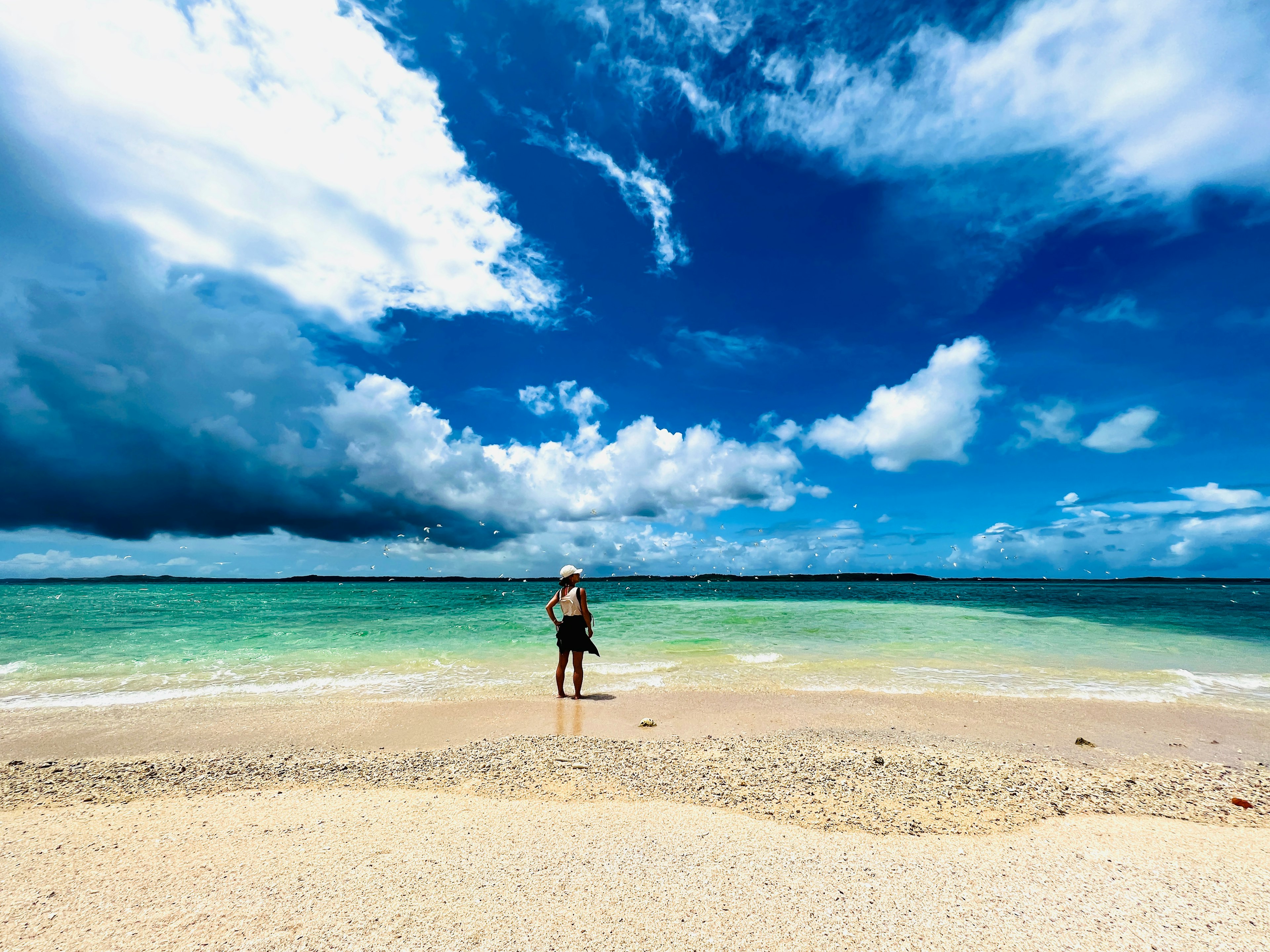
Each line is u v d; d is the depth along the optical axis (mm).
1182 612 26438
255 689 10773
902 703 9719
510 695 10281
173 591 49656
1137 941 3102
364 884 3637
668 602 32250
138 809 5086
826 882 3730
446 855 4070
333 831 4523
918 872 3891
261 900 3445
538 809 5070
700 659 13867
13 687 10953
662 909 3365
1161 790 5926
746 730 8141
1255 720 8891
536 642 16328
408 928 3143
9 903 3412
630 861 3994
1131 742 7738
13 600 32812
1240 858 4199
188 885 3631
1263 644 16438
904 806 5324
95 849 4184
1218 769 6684
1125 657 14406
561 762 6574
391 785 5852
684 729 8180
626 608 27906
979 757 6980
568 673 12297
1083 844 4434
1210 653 15016
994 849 4316
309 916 3268
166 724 8445
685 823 4738
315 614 23906
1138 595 44844
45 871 3832
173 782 5996
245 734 7965
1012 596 41156
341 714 8992
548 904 3410
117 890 3576
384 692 10562
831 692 10523
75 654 14336
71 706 9555
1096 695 10430
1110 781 6184
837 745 7422
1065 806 5410
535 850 4180
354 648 15328
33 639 16484
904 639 17062
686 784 5875
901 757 6887
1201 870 3984
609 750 7066
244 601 32750
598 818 4840
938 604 31281
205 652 14688
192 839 4367
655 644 16141
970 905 3467
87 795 5598
